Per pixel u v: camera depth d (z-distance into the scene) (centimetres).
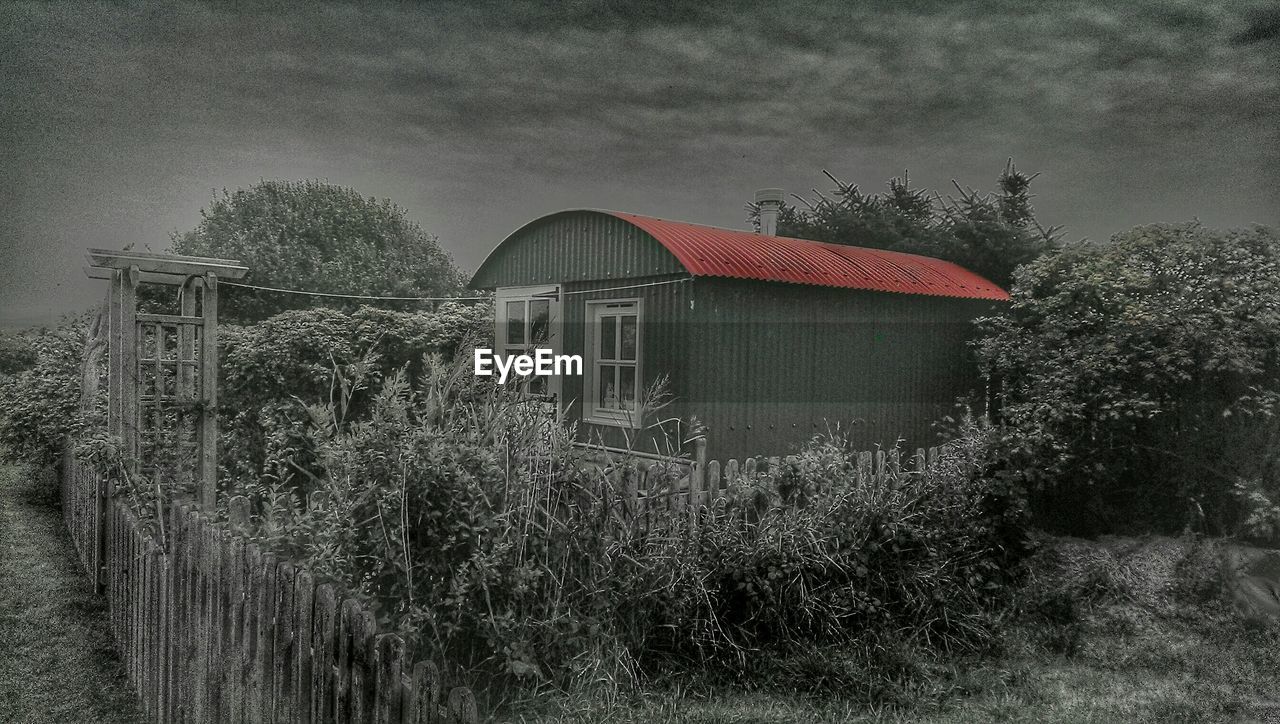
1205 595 573
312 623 288
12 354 1415
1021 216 1476
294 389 1007
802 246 1016
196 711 346
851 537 536
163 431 757
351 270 1808
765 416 845
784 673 461
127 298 712
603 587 441
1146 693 464
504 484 418
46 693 437
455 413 467
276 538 371
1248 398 604
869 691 450
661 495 497
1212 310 635
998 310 1112
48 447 948
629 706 403
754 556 491
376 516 378
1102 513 685
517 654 380
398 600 384
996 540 619
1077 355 698
